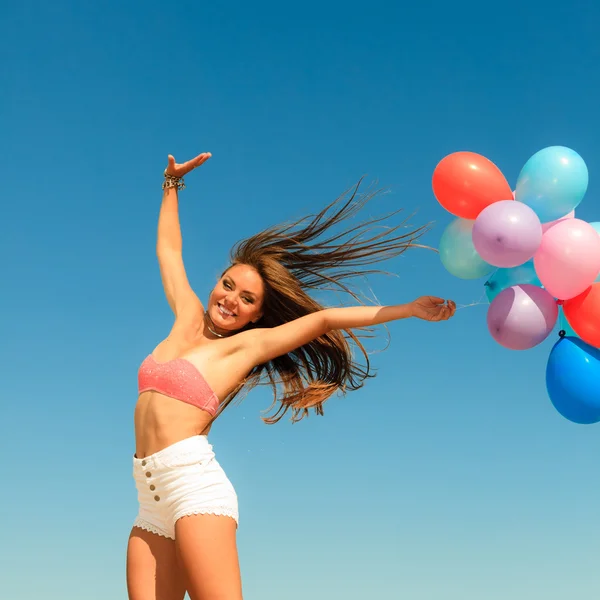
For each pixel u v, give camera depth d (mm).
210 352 4094
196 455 3803
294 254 4629
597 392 4133
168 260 4535
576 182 4156
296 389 4652
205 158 4633
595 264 4004
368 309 4047
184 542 3689
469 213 4242
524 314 4074
